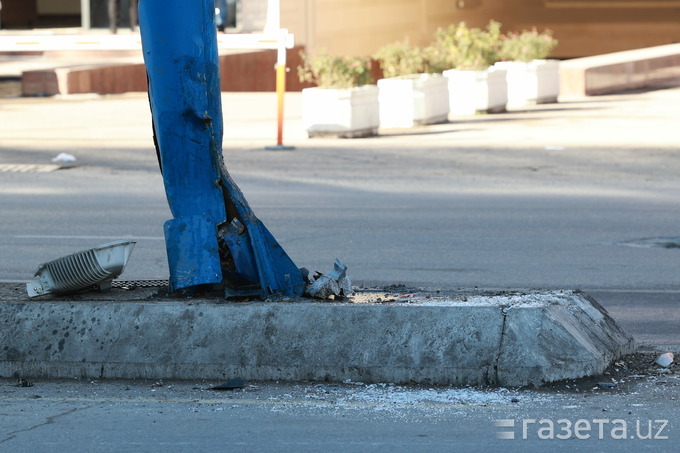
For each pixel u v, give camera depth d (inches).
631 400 325.1
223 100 1663.4
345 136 1196.5
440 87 1358.3
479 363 339.0
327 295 375.6
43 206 778.8
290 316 353.4
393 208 763.4
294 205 777.6
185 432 296.5
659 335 416.2
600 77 1717.5
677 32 2488.9
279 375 346.6
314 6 1985.7
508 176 922.1
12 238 646.5
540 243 629.0
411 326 347.3
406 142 1160.2
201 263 373.7
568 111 1470.2
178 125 380.2
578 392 333.1
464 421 305.3
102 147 1127.0
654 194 824.3
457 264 565.3
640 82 1777.8
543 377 336.5
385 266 559.2
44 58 1957.4
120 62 1844.2
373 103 1229.7
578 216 727.7
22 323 362.3
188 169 382.3
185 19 377.4
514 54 1612.9
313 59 1258.0
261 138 1200.2
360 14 2127.2
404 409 316.8
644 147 1085.8
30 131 1267.2
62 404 324.2
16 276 533.3
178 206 383.6
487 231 669.9
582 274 540.4
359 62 1232.2
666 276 536.4
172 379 350.0
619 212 742.5
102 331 357.7
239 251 378.3
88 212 750.5
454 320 346.9
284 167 978.7
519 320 345.1
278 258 383.9
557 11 2549.2
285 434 294.4
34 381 351.3
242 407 319.6
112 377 352.2
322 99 1198.9
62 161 1026.1
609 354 360.8
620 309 464.1
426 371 340.8
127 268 555.2
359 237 647.1
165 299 374.6
